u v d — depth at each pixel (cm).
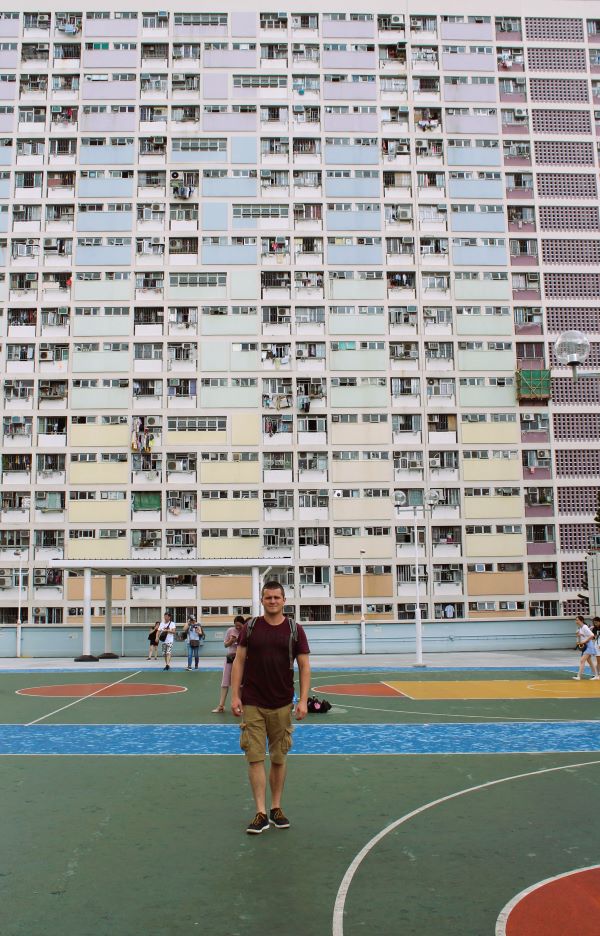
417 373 5000
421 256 5128
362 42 5362
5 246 5069
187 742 1148
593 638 2175
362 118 5272
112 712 1499
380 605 4769
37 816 738
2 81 5238
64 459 4878
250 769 691
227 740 1165
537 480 4959
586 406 5056
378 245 5125
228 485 4841
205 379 4934
